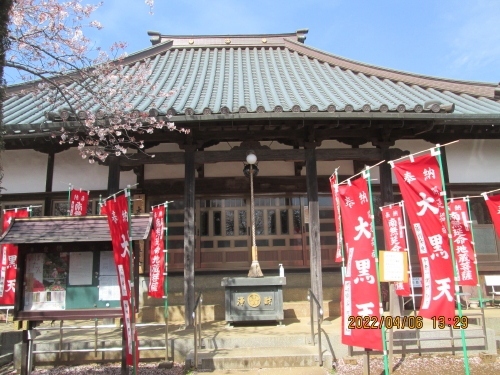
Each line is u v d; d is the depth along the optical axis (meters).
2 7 5.11
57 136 9.26
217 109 8.53
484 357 6.83
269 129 8.82
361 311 5.42
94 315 5.80
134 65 13.84
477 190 10.16
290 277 10.41
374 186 10.53
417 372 6.29
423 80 11.88
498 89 10.77
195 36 15.51
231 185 10.55
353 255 5.67
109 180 8.82
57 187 10.06
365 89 11.36
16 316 5.80
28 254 5.97
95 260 6.00
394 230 7.95
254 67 13.55
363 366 6.15
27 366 6.07
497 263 10.02
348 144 10.25
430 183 5.31
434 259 5.23
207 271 10.45
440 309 5.12
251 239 10.77
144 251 9.95
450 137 10.27
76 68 7.75
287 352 6.73
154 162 8.91
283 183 10.62
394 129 8.91
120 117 8.01
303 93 10.80
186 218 8.48
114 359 7.00
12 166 10.18
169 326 8.41
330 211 10.70
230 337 7.20
